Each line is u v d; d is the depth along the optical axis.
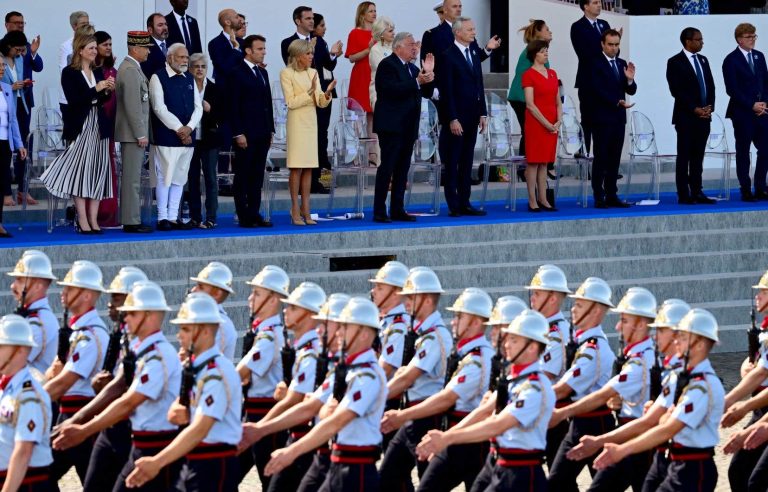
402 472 29.12
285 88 48.44
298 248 47.03
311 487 26.45
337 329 25.80
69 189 46.44
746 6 74.69
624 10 71.25
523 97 55.66
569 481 29.47
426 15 70.12
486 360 27.48
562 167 63.66
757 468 29.03
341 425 24.83
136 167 46.72
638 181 62.62
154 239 45.31
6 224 50.12
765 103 56.19
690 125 54.84
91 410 26.58
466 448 27.73
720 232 51.94
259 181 48.41
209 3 64.88
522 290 47.41
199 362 24.70
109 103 46.88
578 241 49.94
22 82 49.62
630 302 28.73
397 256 47.50
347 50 58.84
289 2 66.81
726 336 47.81
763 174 56.84
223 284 30.20
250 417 29.50
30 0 60.81
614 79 53.47
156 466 24.03
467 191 51.78
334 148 51.94
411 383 28.69
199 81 47.38
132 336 27.09
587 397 28.25
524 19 66.25
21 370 23.88
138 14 63.00
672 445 26.02
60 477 29.28
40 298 30.03
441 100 50.62
